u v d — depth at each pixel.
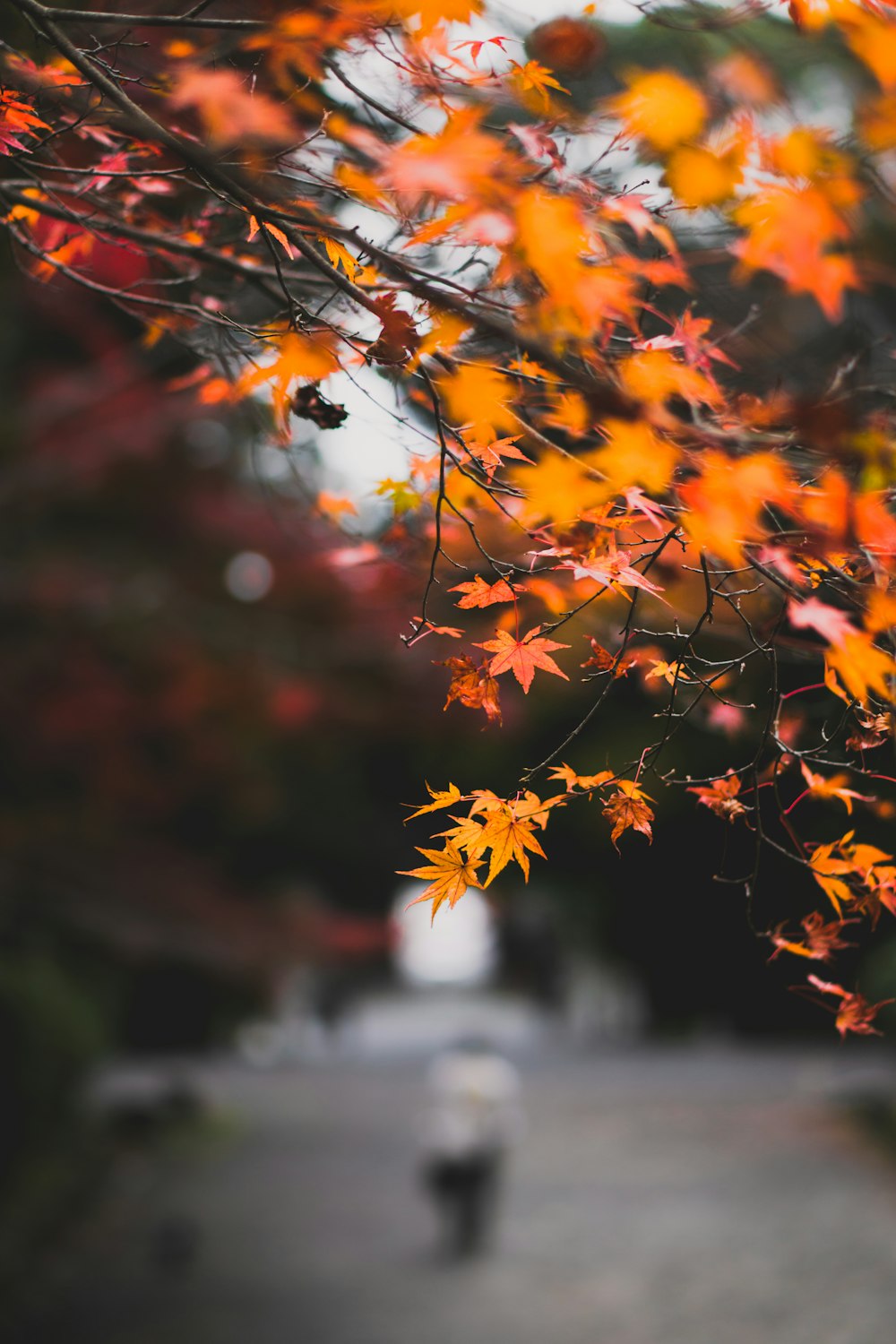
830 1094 15.80
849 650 1.20
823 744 1.52
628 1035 25.38
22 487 8.62
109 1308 7.34
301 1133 14.13
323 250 1.85
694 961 13.85
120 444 8.52
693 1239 9.09
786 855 1.53
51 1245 8.63
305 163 1.61
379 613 8.72
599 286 1.12
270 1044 23.30
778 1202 10.38
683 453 1.23
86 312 8.01
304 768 19.27
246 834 20.19
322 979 25.66
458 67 1.47
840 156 1.14
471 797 1.47
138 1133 13.02
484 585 1.53
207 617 9.41
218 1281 8.00
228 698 9.09
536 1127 14.58
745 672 2.30
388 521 2.45
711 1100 16.48
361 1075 19.94
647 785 7.09
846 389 1.74
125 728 8.78
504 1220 9.82
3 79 1.70
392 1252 8.83
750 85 1.17
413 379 1.97
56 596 8.71
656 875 10.93
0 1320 6.97
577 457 1.41
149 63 1.96
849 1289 7.61
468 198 1.11
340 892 22.78
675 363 1.43
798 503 1.20
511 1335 6.87
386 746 14.08
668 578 1.65
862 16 1.10
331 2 1.36
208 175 1.44
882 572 1.26
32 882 8.27
